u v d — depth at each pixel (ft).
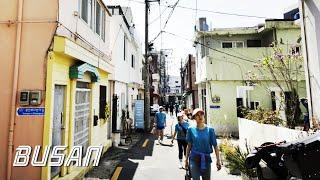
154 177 24.07
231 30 57.06
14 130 18.06
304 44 23.50
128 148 38.37
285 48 51.11
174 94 214.69
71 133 22.38
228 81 51.98
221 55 52.06
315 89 22.03
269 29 53.21
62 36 18.86
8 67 18.60
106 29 35.70
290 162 11.93
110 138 41.14
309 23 22.85
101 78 33.68
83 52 23.31
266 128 23.22
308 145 11.30
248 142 28.96
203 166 15.12
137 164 28.86
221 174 23.95
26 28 18.88
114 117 41.81
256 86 49.98
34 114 18.16
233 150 25.26
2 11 18.95
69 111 22.29
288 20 51.85
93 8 29.19
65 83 21.30
